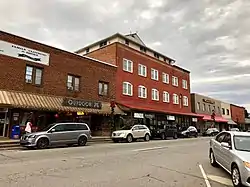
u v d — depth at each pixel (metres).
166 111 34.88
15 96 19.27
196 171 9.08
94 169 8.98
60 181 7.10
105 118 27.30
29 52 21.23
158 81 37.12
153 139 28.06
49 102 21.34
